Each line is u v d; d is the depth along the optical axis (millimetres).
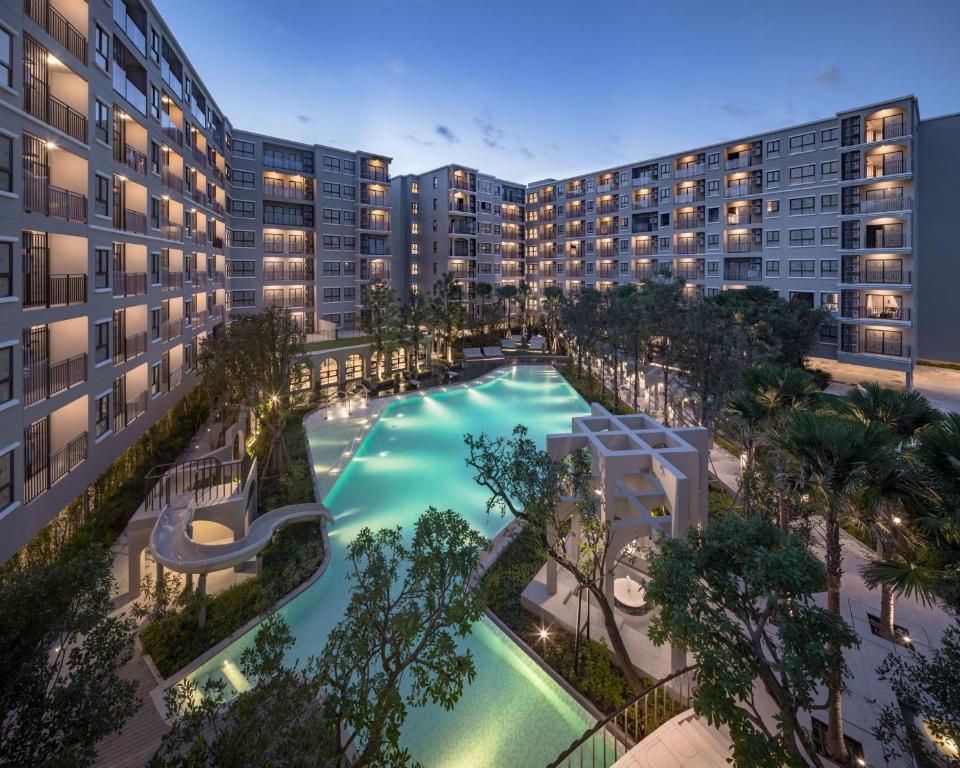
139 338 23250
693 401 23266
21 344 14156
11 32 13766
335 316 53906
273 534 16875
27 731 5516
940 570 9188
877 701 10992
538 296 74500
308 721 6125
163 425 26766
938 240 39562
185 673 12039
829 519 10297
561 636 13656
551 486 11648
